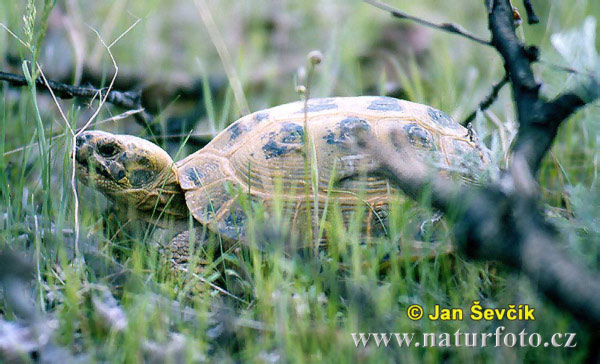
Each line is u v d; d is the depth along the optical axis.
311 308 3.58
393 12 3.84
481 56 7.19
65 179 4.41
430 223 3.97
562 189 4.79
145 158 4.41
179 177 4.53
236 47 7.76
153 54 7.12
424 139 4.44
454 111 5.32
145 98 6.16
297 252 4.13
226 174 4.48
